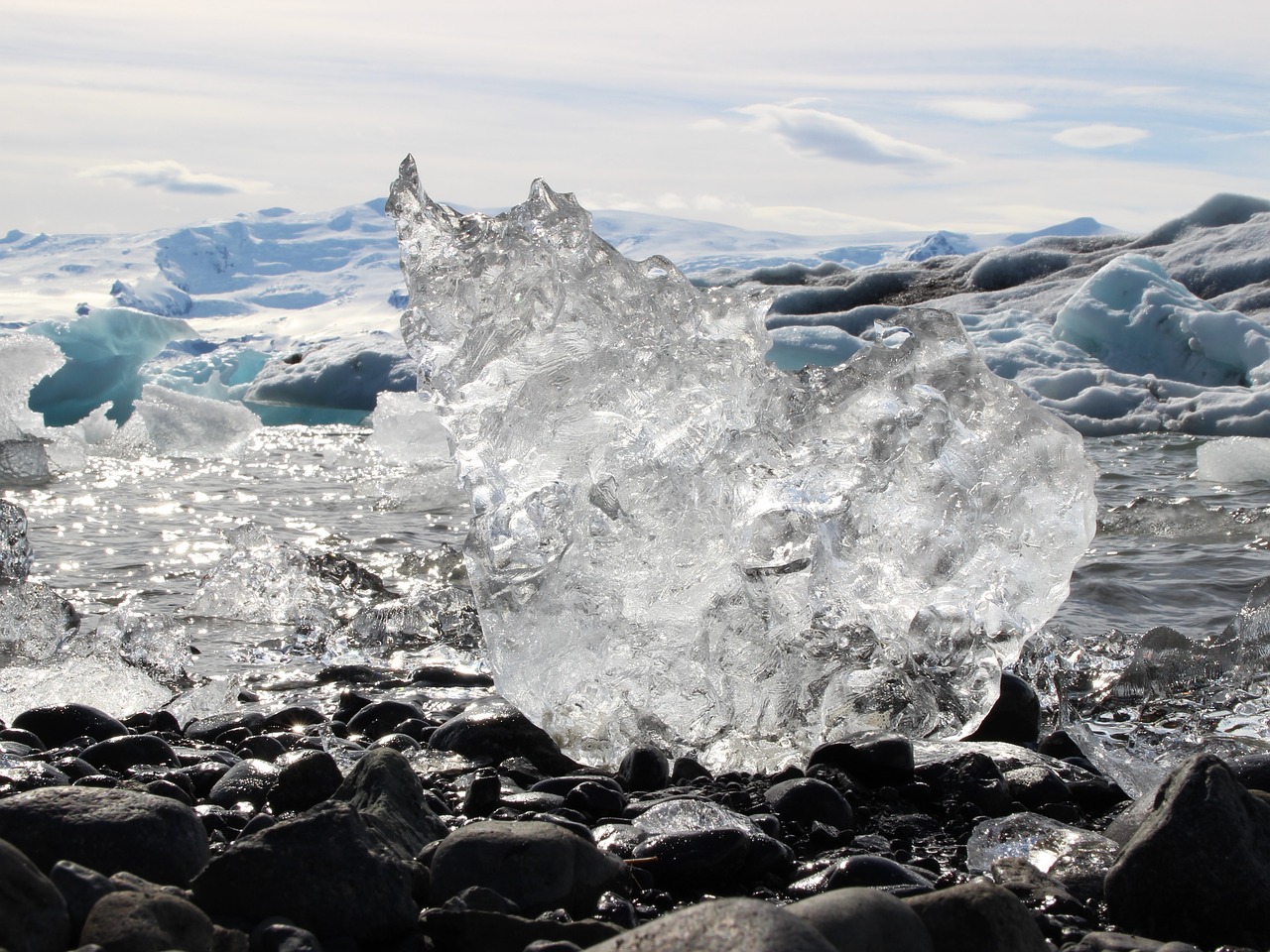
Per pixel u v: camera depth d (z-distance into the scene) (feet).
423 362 11.05
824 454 10.74
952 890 5.65
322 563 18.83
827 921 5.13
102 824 6.23
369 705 11.34
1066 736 10.78
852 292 72.38
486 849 6.17
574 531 10.32
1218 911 6.24
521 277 10.74
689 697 10.28
